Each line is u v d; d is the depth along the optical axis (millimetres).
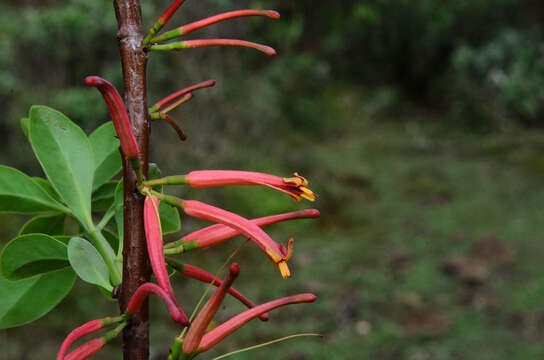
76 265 578
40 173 5352
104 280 593
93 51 5453
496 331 3777
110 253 655
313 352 3609
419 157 7766
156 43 566
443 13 10898
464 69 9625
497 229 5391
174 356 554
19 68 5648
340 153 7875
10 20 5742
